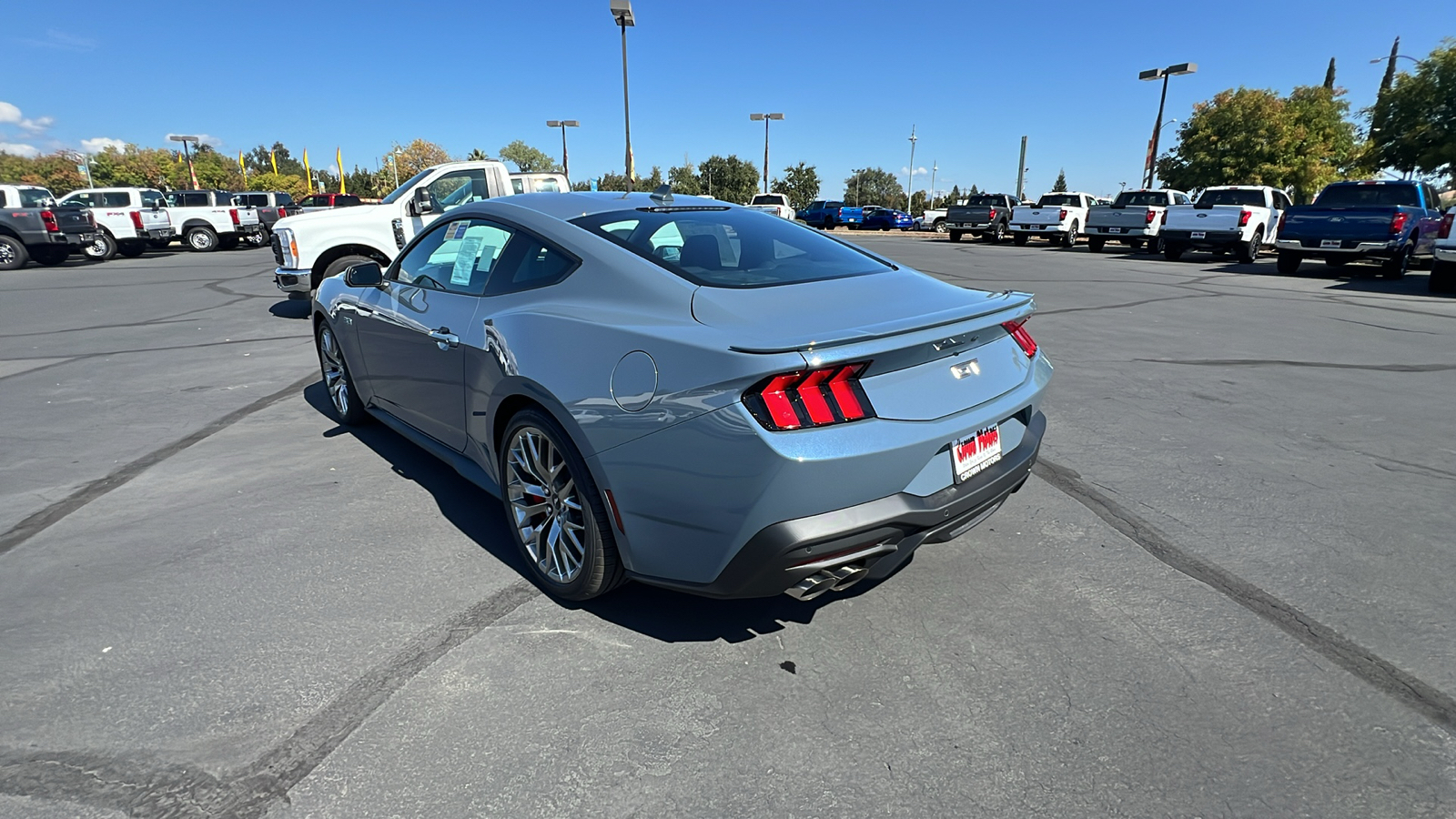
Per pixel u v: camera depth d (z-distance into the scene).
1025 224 26.33
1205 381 6.16
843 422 2.16
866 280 2.85
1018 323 2.84
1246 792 1.95
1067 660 2.50
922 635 2.65
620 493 2.44
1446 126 20.80
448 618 2.75
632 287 2.64
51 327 9.09
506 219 3.25
